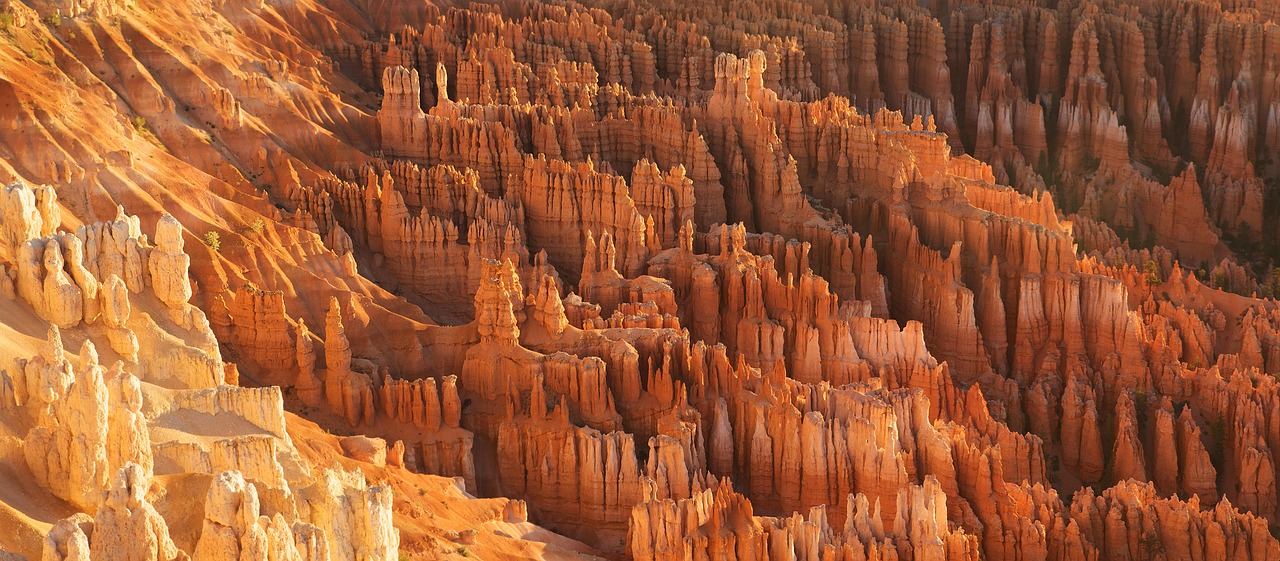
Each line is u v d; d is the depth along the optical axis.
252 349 78.06
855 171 115.19
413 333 84.75
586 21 139.75
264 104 103.56
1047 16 163.12
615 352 80.62
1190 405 93.50
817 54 150.38
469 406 79.50
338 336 76.69
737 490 78.56
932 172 115.31
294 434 67.69
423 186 100.75
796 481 76.31
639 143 116.00
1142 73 157.00
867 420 75.31
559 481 76.19
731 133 113.00
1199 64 160.50
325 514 47.84
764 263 95.38
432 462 76.12
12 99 85.31
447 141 107.56
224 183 92.50
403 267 95.88
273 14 123.19
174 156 94.94
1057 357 100.12
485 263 82.69
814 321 91.94
